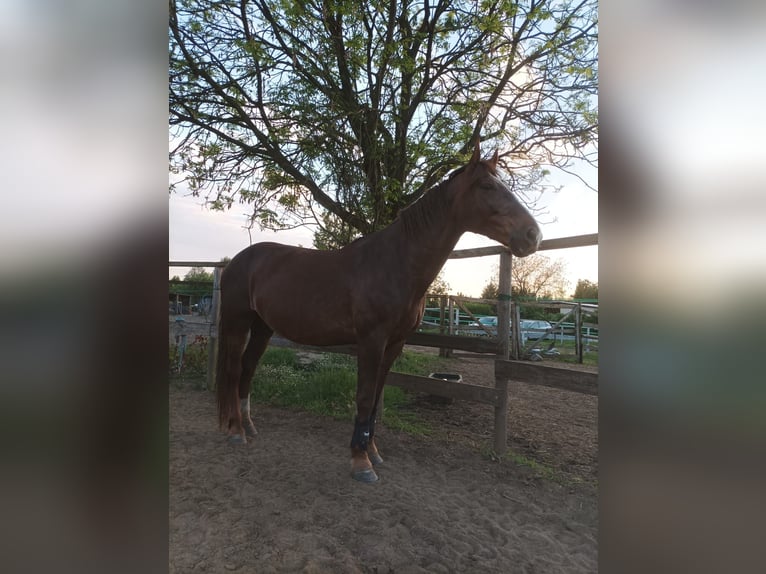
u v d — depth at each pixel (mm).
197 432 3535
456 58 4750
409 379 3613
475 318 7211
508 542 2033
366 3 4207
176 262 5367
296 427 3744
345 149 4527
